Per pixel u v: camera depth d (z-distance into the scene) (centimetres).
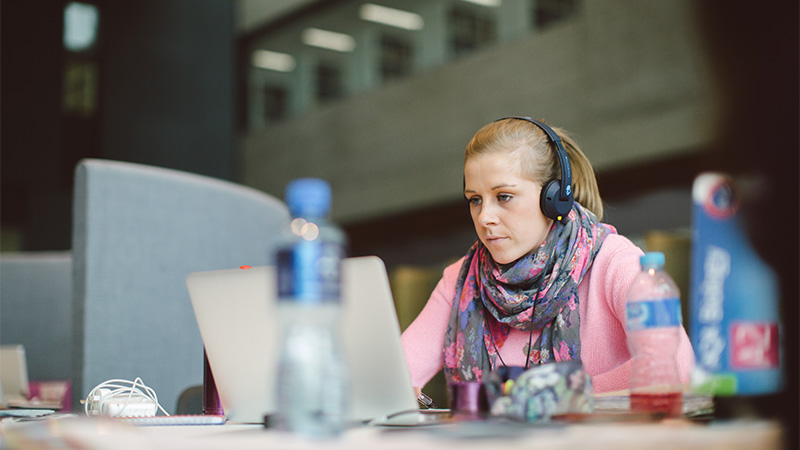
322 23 966
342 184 933
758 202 73
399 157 871
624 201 662
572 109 696
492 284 155
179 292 248
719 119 71
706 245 79
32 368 303
